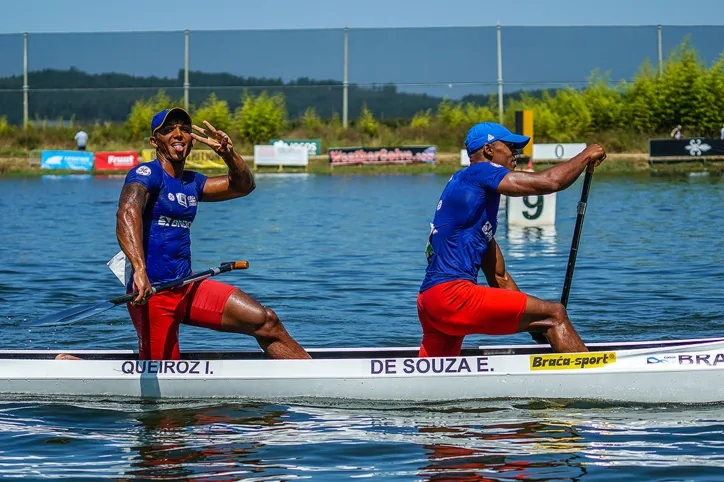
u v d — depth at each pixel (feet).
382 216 63.82
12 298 33.50
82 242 50.16
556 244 48.08
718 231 52.19
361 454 16.98
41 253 45.62
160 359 20.49
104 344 26.71
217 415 19.35
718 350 19.92
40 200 78.43
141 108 132.16
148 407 19.94
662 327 27.94
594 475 15.79
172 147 19.76
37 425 18.76
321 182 100.37
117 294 34.40
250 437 17.94
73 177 111.96
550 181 18.52
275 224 59.41
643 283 35.73
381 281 37.09
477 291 19.39
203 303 20.25
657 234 51.47
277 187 93.30
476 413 19.29
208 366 20.35
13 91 132.87
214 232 55.11
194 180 20.61
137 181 19.35
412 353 21.83
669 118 128.16
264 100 131.75
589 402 19.89
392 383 20.08
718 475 15.75
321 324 29.07
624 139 126.82
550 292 34.27
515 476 15.79
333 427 18.53
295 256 44.45
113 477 15.93
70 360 20.61
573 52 128.67
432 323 20.03
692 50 128.36
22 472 16.19
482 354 21.80
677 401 19.84
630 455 16.76
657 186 87.66
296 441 17.71
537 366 19.95
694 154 116.47
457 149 129.70
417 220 60.95
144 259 19.11
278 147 120.67
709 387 19.80
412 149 121.19
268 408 19.79
